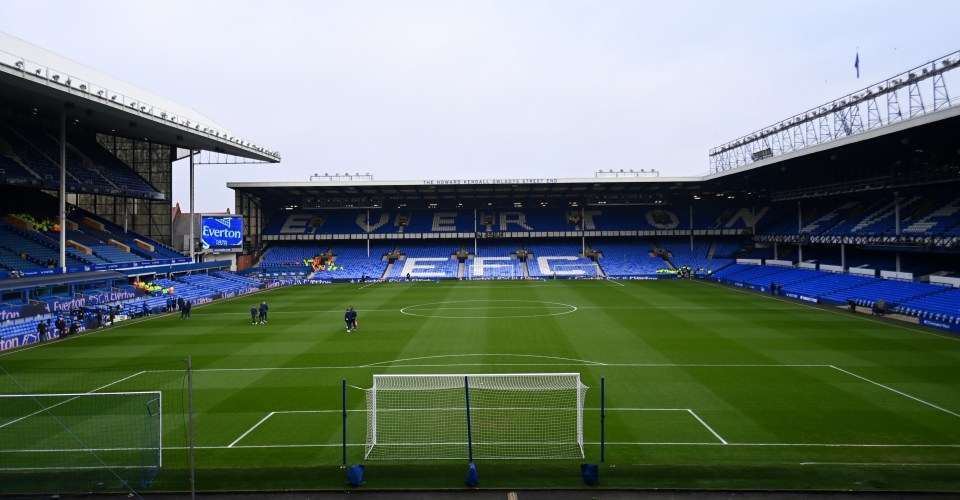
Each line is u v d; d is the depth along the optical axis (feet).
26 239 154.30
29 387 74.08
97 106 137.18
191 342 103.86
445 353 92.99
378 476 45.32
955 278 141.18
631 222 276.82
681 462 48.60
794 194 219.82
